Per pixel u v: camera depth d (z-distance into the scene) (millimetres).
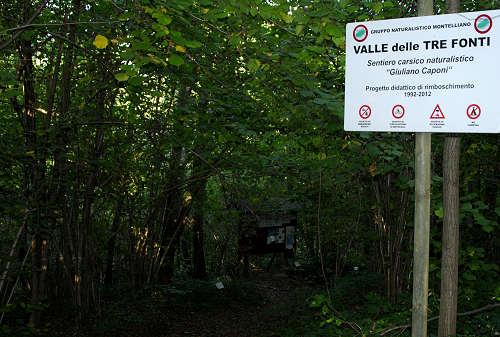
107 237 8562
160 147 6578
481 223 3824
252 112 6148
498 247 7645
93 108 6484
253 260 16297
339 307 7617
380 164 5586
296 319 7691
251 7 3293
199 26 4547
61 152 5523
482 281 4875
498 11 1835
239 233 12469
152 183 8797
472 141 6332
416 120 1994
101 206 8523
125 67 3074
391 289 7055
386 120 2055
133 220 9594
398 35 2025
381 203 7195
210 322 8961
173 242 10914
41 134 4844
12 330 5414
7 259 4664
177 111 6086
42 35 5734
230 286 10938
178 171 8641
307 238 14867
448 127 1934
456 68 1920
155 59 3049
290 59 4191
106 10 5582
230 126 5465
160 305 8898
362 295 8172
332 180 8477
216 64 5316
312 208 10969
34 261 6293
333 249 12414
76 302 7695
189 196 10398
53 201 5691
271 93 4395
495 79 1855
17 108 6203
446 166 3379
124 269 10922
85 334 7105
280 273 14836
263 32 4047
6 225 7055
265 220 14328
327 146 5883
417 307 2023
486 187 7367
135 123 6715
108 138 7891
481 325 4562
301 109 4141
